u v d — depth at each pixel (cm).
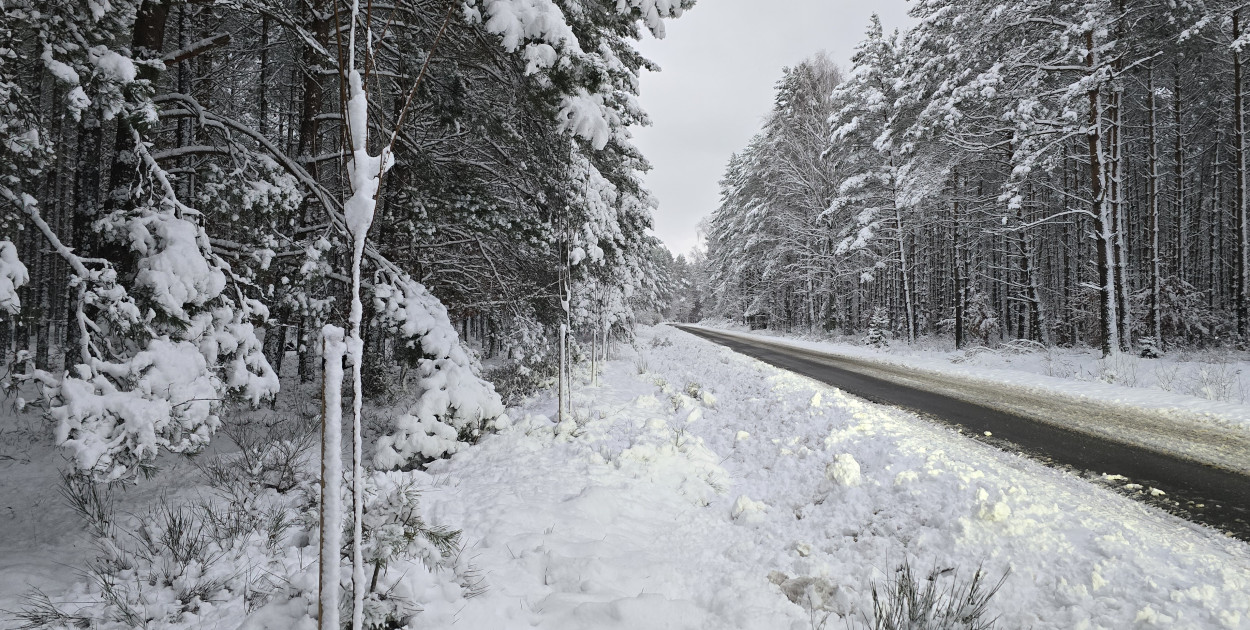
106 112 379
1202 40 1423
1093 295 1786
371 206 165
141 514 410
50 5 375
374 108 640
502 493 436
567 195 698
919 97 1911
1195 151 2155
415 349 606
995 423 705
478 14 491
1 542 371
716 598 291
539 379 1018
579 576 305
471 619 250
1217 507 401
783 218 2995
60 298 1353
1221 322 1703
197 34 945
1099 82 1358
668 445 585
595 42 587
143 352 347
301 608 238
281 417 830
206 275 396
